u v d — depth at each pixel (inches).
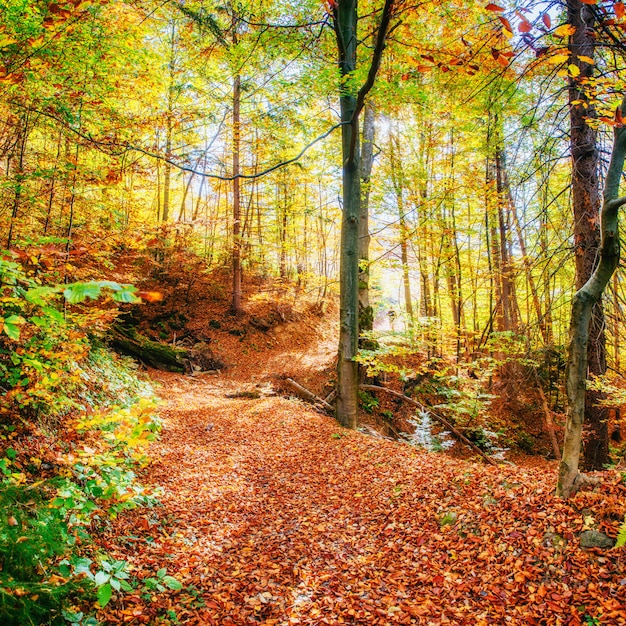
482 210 566.3
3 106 228.5
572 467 177.9
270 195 809.5
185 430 346.6
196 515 218.4
